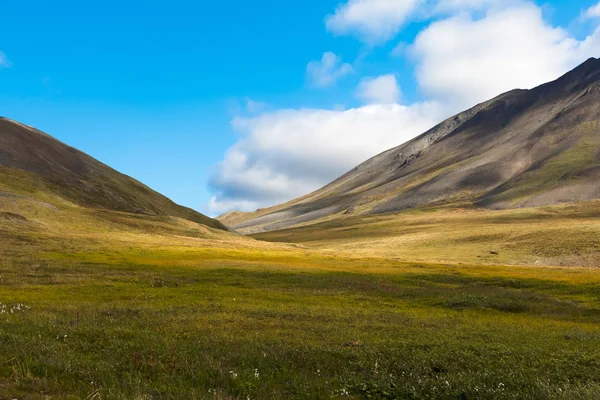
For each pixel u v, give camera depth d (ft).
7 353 53.21
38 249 232.94
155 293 137.80
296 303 128.47
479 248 452.76
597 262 351.87
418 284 195.00
